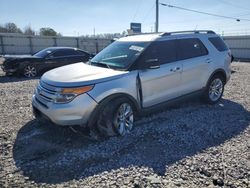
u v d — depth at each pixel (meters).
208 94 6.21
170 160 3.66
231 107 6.21
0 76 11.87
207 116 5.48
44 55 12.07
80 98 3.94
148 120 5.17
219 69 6.29
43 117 4.51
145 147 4.04
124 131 4.45
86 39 38.25
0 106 6.31
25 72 11.55
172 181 3.16
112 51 5.23
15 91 8.21
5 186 3.03
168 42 5.27
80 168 3.43
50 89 4.09
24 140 4.28
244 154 3.84
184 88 5.52
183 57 5.50
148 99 4.82
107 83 4.18
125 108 4.44
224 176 3.27
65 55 12.48
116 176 3.24
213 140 4.34
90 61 5.32
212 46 6.24
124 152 3.87
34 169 3.41
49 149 3.96
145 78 4.68
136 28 26.80
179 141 4.26
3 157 3.71
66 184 3.09
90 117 4.06
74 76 4.21
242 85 9.13
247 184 3.13
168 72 5.08
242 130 4.77
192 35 5.89
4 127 4.84
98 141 4.20
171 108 6.00
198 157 3.74
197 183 3.13
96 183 3.10
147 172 3.34
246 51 33.00
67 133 4.53
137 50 4.86
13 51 34.16
